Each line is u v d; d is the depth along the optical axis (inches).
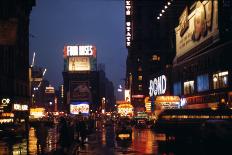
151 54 7367.1
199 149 1299.2
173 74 4212.6
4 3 3848.4
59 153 900.6
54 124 4274.1
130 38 7815.0
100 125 4325.8
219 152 1165.7
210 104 3004.4
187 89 3639.3
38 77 6343.5
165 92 4387.3
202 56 3213.6
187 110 1684.3
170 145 1536.7
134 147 1477.6
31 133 2881.4
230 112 1485.0
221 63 2797.7
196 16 3334.2
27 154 1233.4
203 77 3186.5
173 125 1736.0
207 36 3038.9
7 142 1899.6
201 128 1267.2
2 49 3789.4
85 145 1603.1
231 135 1149.7
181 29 3887.8
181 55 3905.0
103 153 1250.0
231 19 2800.2
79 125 1553.9
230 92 2640.3
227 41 2711.6
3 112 3184.1
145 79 7362.2
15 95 4242.1
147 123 3727.9
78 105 6456.7
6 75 3932.1
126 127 1873.8
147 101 4756.4
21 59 4781.0
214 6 2878.9
